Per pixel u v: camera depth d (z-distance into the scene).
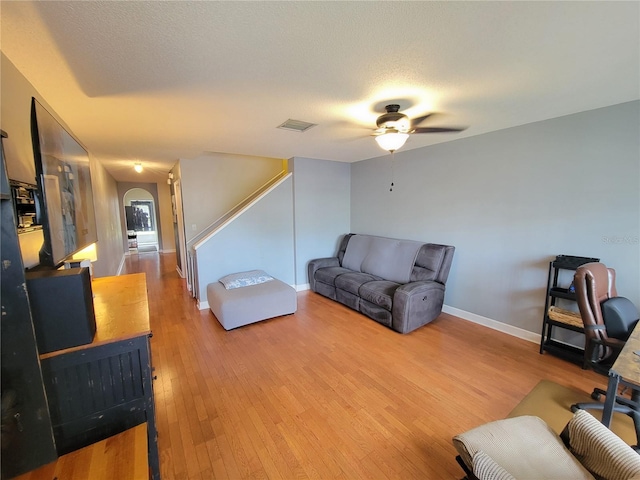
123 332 1.29
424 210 3.84
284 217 4.52
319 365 2.50
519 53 1.46
